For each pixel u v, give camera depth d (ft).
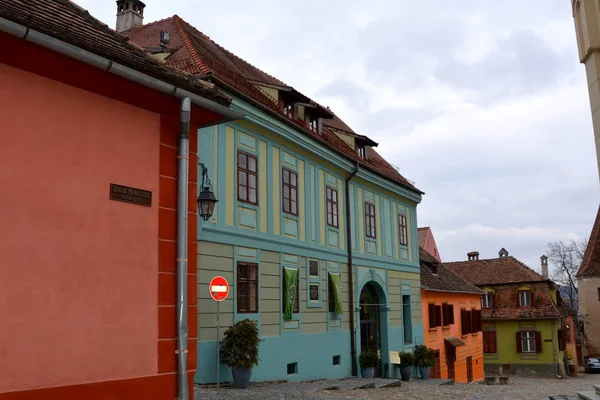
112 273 25.07
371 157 96.07
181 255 27.91
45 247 22.70
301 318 64.64
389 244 89.61
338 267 74.18
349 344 74.69
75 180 24.03
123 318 25.32
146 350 26.16
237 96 55.42
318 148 69.92
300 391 53.06
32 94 22.85
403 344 89.66
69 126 24.03
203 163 51.72
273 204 61.62
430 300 103.14
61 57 23.31
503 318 148.77
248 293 56.24
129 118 26.68
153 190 27.37
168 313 27.35
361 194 82.74
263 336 57.72
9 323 21.34
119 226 25.59
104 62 23.94
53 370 22.53
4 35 21.40
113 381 24.57
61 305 23.04
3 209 21.52
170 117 28.71
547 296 150.30
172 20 68.95
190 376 28.17
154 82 26.20
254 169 59.06
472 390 77.61
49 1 25.98
